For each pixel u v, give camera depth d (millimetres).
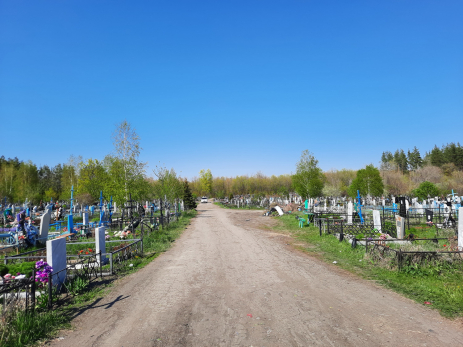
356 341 4426
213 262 10359
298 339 4520
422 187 34750
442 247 9859
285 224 23203
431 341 4395
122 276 8688
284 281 7840
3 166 62375
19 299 5875
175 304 6246
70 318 5582
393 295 6531
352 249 11672
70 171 53719
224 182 93750
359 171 38781
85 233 15672
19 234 13703
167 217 24031
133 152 23703
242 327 5012
